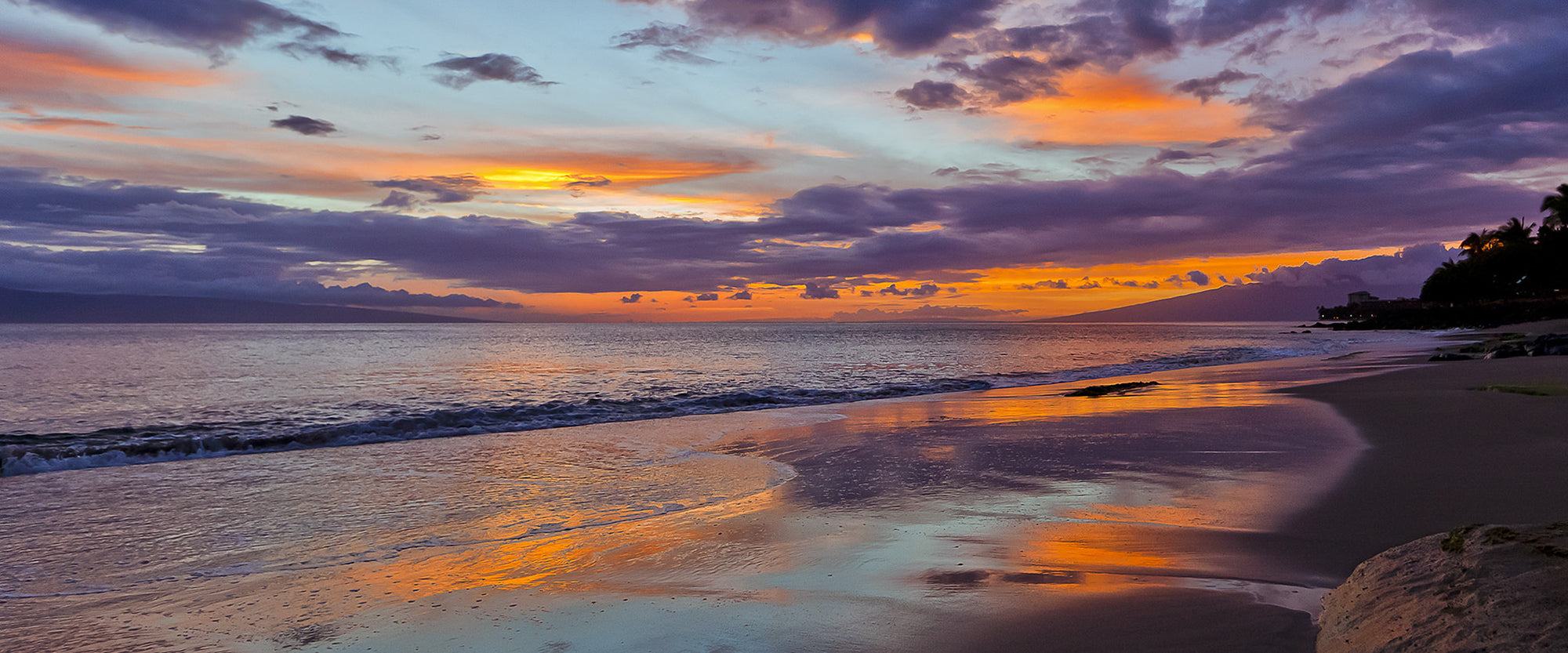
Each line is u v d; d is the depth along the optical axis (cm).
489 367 4131
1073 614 407
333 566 567
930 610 423
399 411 2008
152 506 783
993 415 1493
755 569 518
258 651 405
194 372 3594
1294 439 1014
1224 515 622
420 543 627
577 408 1798
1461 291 10544
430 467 1003
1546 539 349
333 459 1078
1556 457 769
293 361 4725
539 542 618
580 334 14612
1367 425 1106
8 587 530
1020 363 4331
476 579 520
